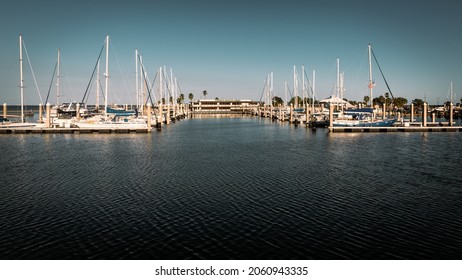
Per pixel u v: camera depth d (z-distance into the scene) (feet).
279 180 98.02
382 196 81.92
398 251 54.34
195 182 95.61
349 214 69.51
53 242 57.21
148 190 87.25
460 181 96.78
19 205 75.31
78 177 102.37
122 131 244.63
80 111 317.42
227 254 53.47
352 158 137.28
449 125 291.58
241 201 77.71
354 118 274.77
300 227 63.00
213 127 328.08
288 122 392.88
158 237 58.95
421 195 82.74
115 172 109.50
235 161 130.41
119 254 53.42
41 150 159.94
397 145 179.22
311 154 148.77
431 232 60.95
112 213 70.03
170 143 190.08
